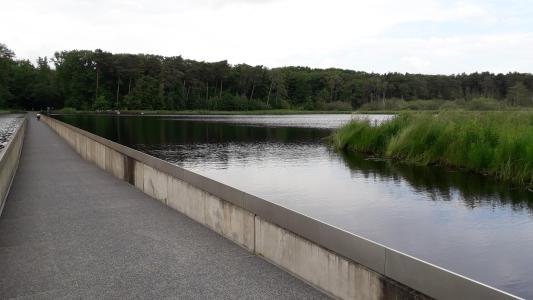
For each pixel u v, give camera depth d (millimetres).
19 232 6164
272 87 128875
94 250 5344
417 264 3164
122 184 10055
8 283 4387
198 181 6520
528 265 7406
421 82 119125
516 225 9805
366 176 16484
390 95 123250
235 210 5539
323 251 4086
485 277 6969
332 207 11836
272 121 74000
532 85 107750
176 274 4555
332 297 3980
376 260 3518
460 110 24594
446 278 2965
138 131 47969
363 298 3656
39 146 20828
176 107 117750
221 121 73562
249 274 4539
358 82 125062
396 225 9992
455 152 17828
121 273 4602
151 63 118500
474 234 9211
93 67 119875
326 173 17516
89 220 6773
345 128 26922
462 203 11922
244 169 19359
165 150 28438
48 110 111938
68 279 4465
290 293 4078
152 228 6277
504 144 15680
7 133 42312
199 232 6051
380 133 23328
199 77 125312
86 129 50875
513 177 14766
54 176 11344
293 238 4492
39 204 7945
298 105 129750
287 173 17891
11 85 123188
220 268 4711
